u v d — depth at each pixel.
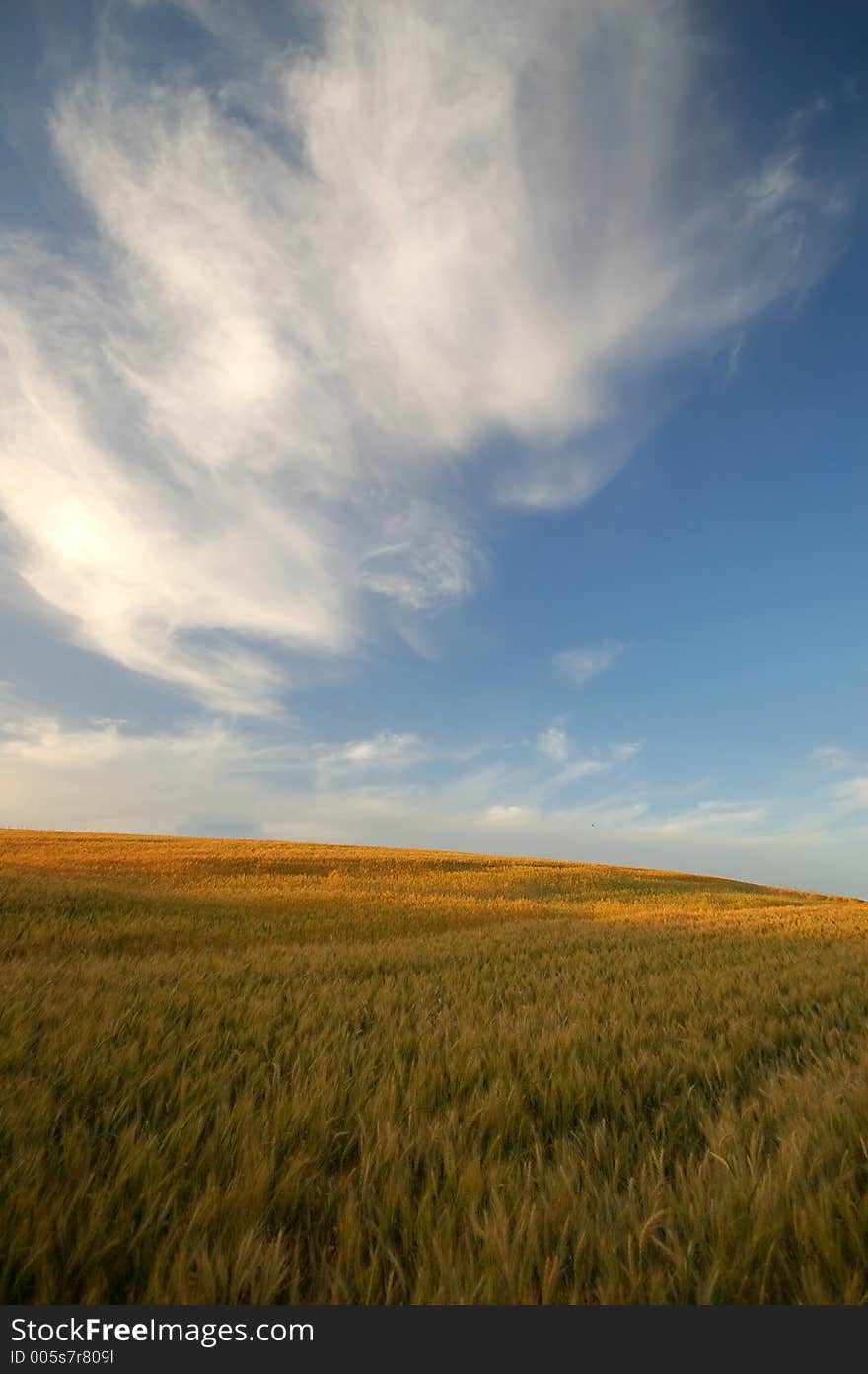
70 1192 2.68
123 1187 2.76
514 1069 4.68
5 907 14.62
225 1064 4.45
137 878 27.62
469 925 18.72
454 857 50.84
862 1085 3.88
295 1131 3.43
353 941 14.62
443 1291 2.16
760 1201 2.55
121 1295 2.32
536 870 43.66
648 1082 4.44
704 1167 3.03
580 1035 5.39
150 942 13.02
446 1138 3.26
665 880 45.00
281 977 8.38
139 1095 3.79
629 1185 2.77
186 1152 3.09
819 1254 2.34
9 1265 2.21
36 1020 5.38
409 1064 4.86
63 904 15.76
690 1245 2.31
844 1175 2.72
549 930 16.20
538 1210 2.68
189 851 42.59
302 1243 2.66
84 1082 3.91
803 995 7.49
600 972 9.69
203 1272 2.21
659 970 9.84
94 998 6.36
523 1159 3.36
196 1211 2.53
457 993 7.57
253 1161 3.01
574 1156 3.23
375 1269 2.28
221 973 8.30
